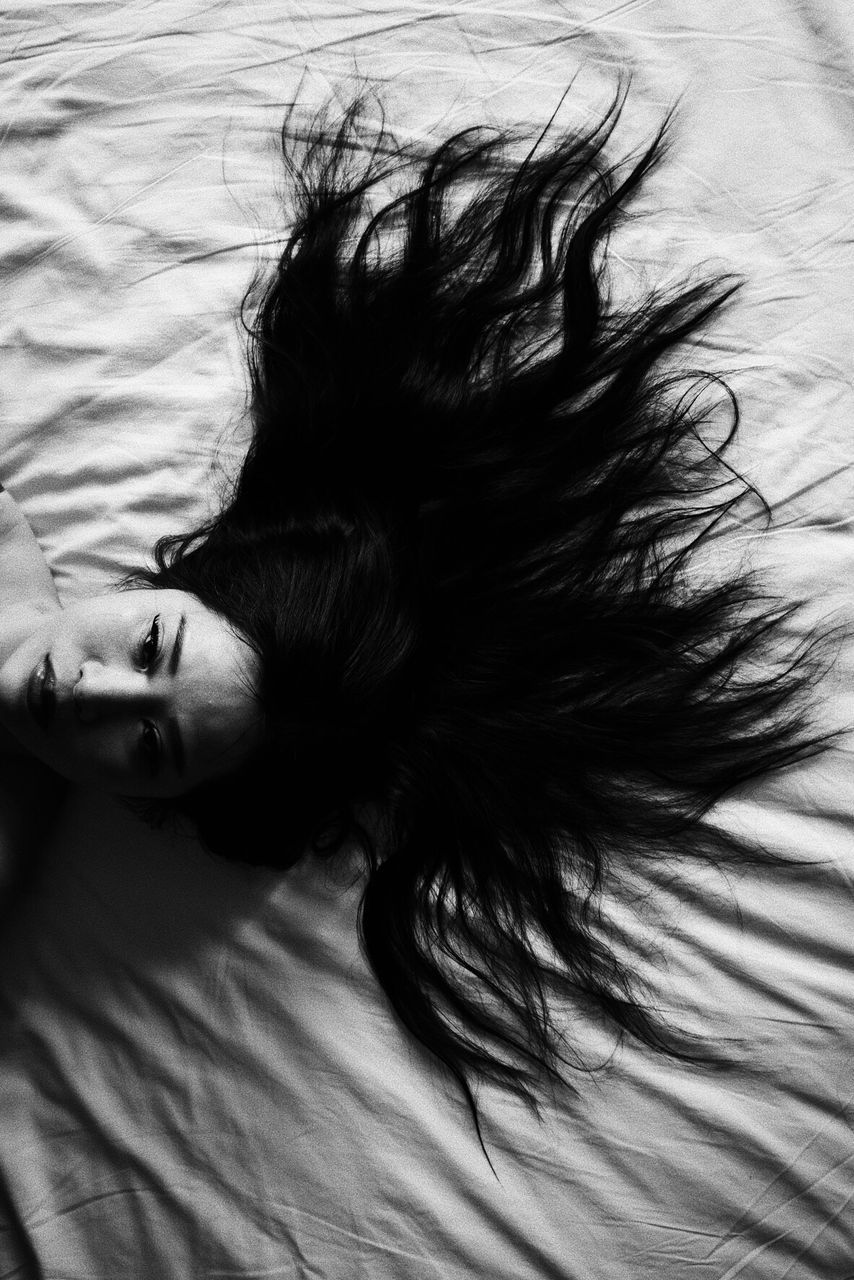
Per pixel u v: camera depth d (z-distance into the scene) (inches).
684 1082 44.9
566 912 45.7
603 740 46.4
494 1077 45.1
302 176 48.1
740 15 48.3
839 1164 44.4
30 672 43.7
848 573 46.5
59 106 48.1
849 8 47.9
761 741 46.0
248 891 46.1
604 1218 44.5
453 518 47.2
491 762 46.4
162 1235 45.0
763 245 47.8
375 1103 44.9
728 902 45.4
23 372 47.4
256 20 48.5
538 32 48.4
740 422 47.3
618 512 47.2
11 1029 45.9
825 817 45.6
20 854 46.3
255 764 45.1
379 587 45.6
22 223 47.7
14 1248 45.7
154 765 43.9
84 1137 45.5
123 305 47.7
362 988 45.5
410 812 46.4
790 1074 44.8
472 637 46.8
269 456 47.0
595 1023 45.3
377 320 47.8
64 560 47.1
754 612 46.6
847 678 46.2
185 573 45.9
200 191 48.1
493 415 47.6
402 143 48.2
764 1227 44.4
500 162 48.1
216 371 47.8
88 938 46.1
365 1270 44.5
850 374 47.3
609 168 48.1
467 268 48.0
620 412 47.3
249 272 48.0
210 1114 45.1
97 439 47.4
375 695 45.1
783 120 48.0
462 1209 44.5
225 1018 45.4
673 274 47.6
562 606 47.0
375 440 47.4
